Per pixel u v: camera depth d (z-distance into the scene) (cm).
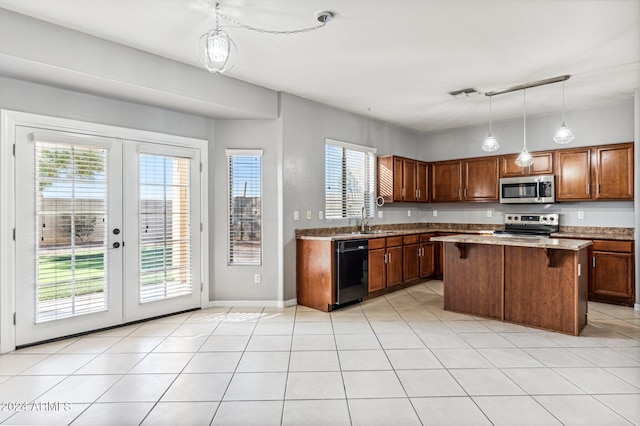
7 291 294
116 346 306
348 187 527
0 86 292
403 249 528
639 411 205
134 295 369
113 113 354
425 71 370
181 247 405
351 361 274
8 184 295
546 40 301
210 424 195
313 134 469
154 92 335
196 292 420
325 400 218
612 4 247
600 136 492
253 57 335
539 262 350
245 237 436
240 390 230
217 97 373
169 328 354
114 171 354
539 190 519
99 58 296
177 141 400
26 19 262
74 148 328
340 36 295
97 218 343
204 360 277
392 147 607
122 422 196
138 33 290
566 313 334
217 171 434
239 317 390
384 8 254
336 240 413
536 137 544
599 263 450
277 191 433
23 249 302
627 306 432
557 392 227
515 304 365
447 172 623
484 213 609
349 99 463
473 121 582
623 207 479
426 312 409
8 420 198
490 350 295
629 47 314
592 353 289
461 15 262
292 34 291
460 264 405
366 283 455
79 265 332
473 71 370
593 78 389
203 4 248
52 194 317
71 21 270
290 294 440
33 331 307
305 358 280
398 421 196
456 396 222
